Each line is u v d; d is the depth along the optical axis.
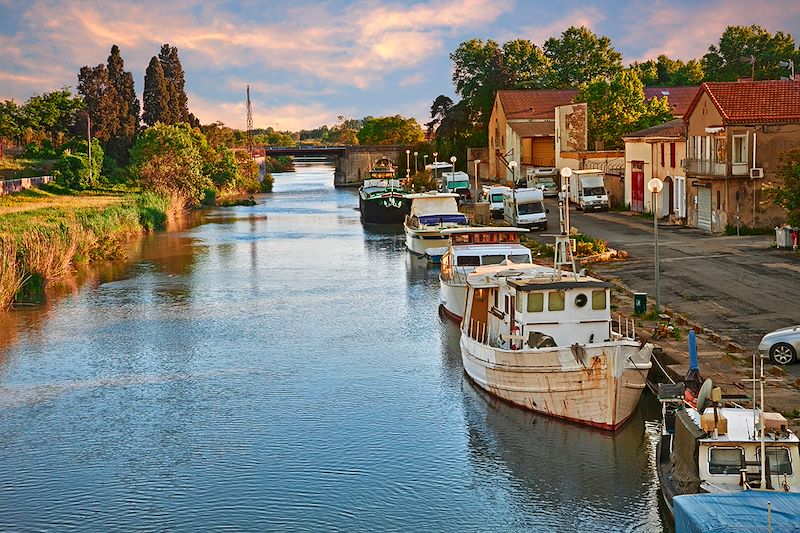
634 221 63.44
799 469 17.47
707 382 18.78
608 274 41.44
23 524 20.47
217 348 35.62
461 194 91.31
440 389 29.22
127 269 57.34
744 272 39.62
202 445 24.95
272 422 26.58
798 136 51.31
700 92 55.44
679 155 60.38
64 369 33.09
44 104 142.00
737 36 135.25
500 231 43.75
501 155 109.06
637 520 19.92
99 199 97.75
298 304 44.28
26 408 28.64
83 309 44.09
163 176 109.38
